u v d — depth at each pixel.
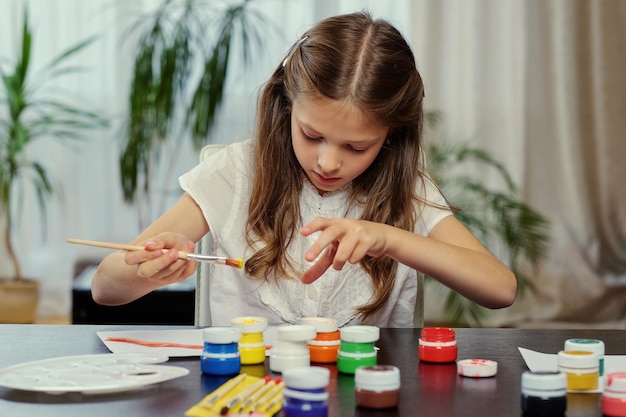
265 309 1.53
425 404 0.88
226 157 1.58
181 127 4.02
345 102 1.24
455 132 4.11
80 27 4.02
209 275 1.58
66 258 4.11
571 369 0.94
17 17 3.99
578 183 4.09
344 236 1.17
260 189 1.50
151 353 1.08
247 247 1.54
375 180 1.51
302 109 1.27
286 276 1.52
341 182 1.35
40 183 4.07
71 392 0.91
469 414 0.85
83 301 2.68
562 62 4.06
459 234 1.52
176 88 3.61
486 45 4.09
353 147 1.29
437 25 4.09
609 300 4.13
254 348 1.05
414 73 1.37
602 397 0.85
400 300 1.56
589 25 4.06
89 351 1.11
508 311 4.11
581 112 4.09
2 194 3.70
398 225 1.51
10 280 3.81
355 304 1.53
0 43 4.02
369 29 1.33
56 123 3.58
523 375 0.86
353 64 1.25
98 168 4.09
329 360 1.07
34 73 4.02
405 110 1.33
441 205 1.57
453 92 4.11
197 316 1.59
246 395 0.85
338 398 0.90
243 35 3.68
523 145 4.07
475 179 4.09
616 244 4.14
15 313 3.64
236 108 4.01
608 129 4.08
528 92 4.11
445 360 1.07
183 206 1.53
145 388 0.93
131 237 4.07
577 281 4.12
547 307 4.13
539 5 4.08
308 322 1.09
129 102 3.74
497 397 0.91
